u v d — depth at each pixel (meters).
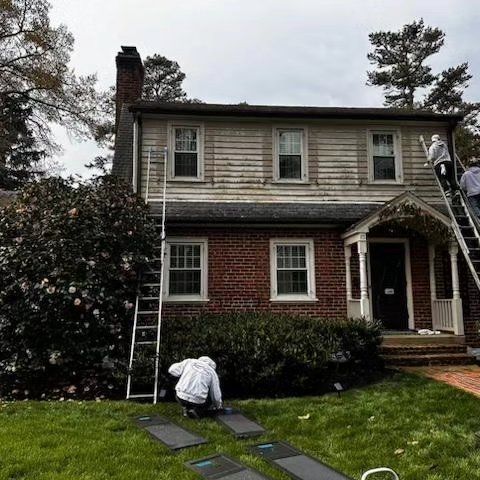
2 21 26.09
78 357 8.62
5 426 5.82
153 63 43.03
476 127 34.94
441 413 6.65
